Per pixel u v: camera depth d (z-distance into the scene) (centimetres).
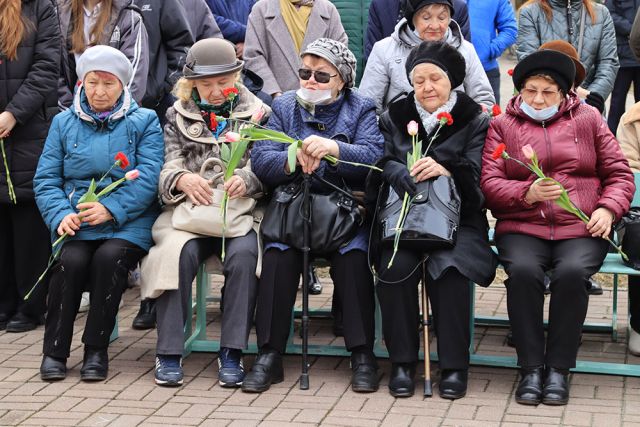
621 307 1113
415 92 908
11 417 815
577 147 885
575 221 879
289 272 895
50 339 905
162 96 1120
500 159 897
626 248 897
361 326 884
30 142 1028
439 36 1011
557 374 845
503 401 844
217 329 1057
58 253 920
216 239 929
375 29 1161
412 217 854
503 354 963
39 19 1030
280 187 917
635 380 889
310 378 905
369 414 816
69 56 1088
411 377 866
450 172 882
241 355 908
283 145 924
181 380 891
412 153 889
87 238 913
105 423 800
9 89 1020
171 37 1122
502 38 1386
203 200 907
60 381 901
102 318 898
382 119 927
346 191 918
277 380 893
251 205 924
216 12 1257
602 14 1298
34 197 1025
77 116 938
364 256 893
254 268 902
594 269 858
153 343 1009
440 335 859
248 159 945
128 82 952
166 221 928
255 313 948
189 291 907
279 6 1160
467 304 860
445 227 849
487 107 1037
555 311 851
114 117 929
